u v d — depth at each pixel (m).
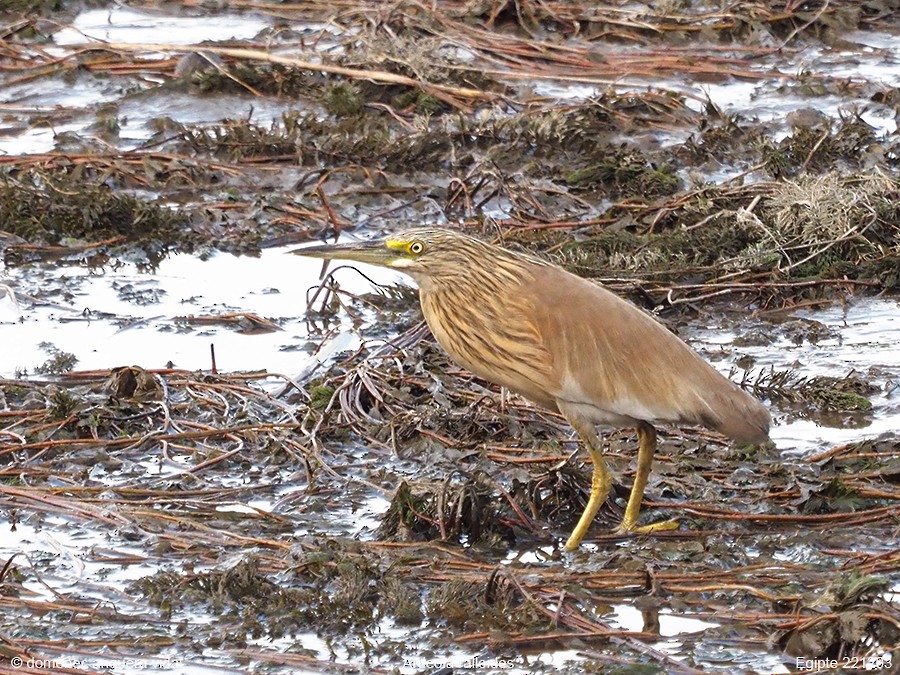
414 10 23.70
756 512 10.31
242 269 15.73
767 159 17.70
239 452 11.27
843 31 23.75
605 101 20.31
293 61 21.09
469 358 10.50
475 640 8.55
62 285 15.11
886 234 15.61
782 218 15.62
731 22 23.55
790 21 23.81
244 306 14.61
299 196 17.48
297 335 13.85
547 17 23.73
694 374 9.95
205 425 11.69
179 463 11.15
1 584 9.20
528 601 8.75
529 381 10.23
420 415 11.50
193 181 18.09
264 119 20.36
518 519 10.20
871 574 9.05
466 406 11.90
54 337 13.70
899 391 12.44
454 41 22.62
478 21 23.66
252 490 10.70
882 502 10.30
